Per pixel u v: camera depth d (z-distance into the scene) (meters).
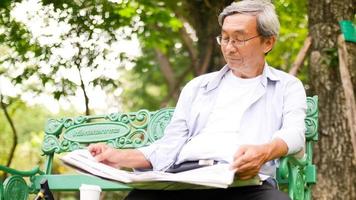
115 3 5.00
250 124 2.91
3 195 3.45
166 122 3.61
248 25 2.90
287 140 2.68
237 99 2.97
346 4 4.90
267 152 2.57
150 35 7.05
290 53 8.02
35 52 4.82
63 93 4.80
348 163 4.74
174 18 7.05
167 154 2.96
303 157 2.96
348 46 4.38
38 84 5.19
